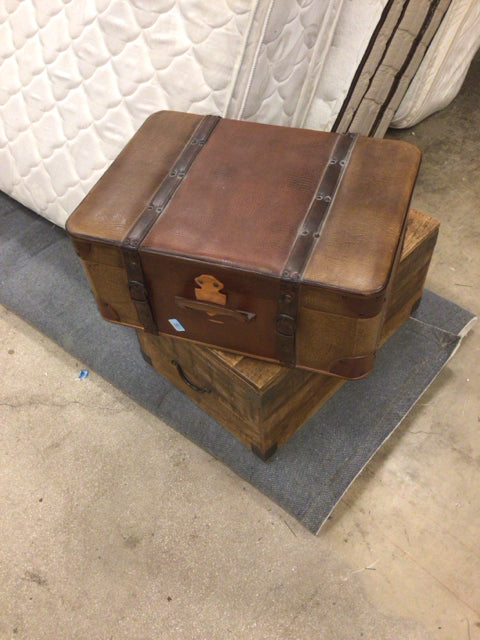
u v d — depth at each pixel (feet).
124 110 5.22
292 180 3.86
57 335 5.65
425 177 7.13
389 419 4.91
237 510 4.63
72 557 4.44
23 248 6.36
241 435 4.67
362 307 3.36
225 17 4.48
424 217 4.72
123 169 4.11
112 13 4.93
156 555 4.42
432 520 4.51
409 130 7.74
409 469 4.79
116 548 4.47
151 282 3.85
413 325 5.49
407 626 4.04
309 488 4.55
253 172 3.95
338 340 3.68
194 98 4.88
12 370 5.58
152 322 4.21
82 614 4.18
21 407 5.31
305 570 4.31
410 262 4.60
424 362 5.22
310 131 4.20
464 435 4.96
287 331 3.69
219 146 4.17
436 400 5.18
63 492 4.78
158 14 4.73
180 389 5.18
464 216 6.67
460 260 6.25
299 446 4.79
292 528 4.52
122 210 3.85
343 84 5.54
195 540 4.49
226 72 4.67
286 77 5.04
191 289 3.77
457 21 6.31
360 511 4.58
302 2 4.65
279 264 3.44
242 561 4.37
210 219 3.71
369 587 4.22
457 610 4.09
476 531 4.44
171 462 4.91
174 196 3.88
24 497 4.76
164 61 4.86
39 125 5.79
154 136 4.32
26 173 6.10
